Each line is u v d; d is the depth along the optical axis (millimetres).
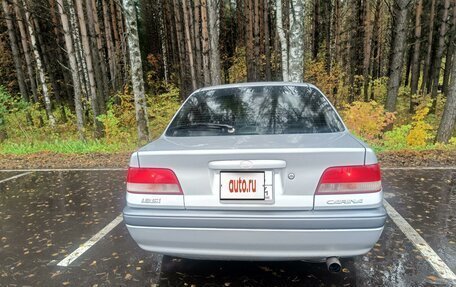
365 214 1771
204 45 11672
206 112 2600
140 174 1994
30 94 17219
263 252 1859
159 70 21938
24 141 10711
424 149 6797
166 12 20188
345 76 16203
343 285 2297
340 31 18156
